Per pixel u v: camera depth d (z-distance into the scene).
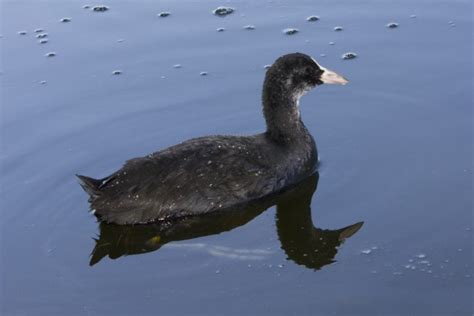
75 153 12.77
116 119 13.62
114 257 10.54
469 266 9.93
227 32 16.00
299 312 9.34
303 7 16.86
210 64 15.02
